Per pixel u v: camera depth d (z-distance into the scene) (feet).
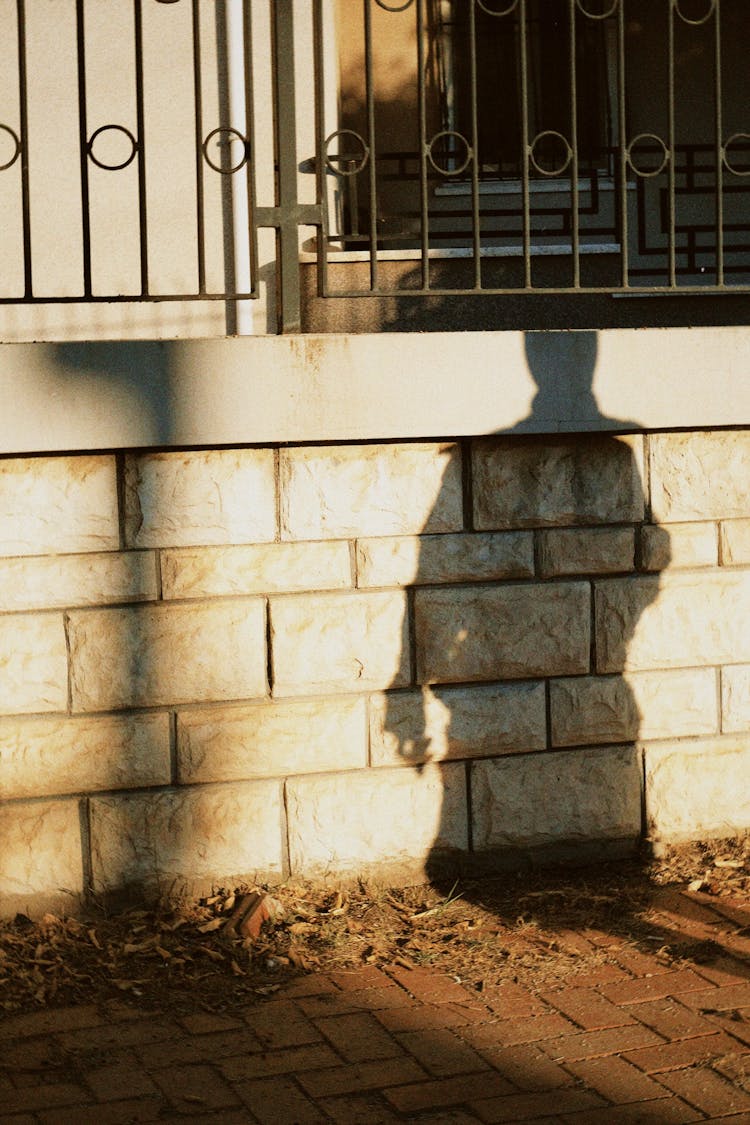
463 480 15.60
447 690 15.79
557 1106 11.05
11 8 21.08
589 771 16.33
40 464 14.32
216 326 21.88
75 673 14.62
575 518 15.94
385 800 15.67
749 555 16.61
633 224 23.65
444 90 23.80
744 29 24.41
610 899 15.46
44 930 14.48
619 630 16.24
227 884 15.26
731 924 14.71
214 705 15.07
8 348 13.87
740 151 24.38
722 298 22.95
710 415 15.75
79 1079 11.57
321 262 14.93
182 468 14.71
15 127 21.24
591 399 15.40
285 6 14.71
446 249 21.97
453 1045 12.14
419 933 14.66
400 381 14.85
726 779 16.81
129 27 21.34
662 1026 12.41
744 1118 10.80
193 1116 10.93
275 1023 12.62
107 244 21.56
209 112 21.59
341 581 15.31
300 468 15.07
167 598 14.82
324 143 14.88
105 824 14.84
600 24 23.86
